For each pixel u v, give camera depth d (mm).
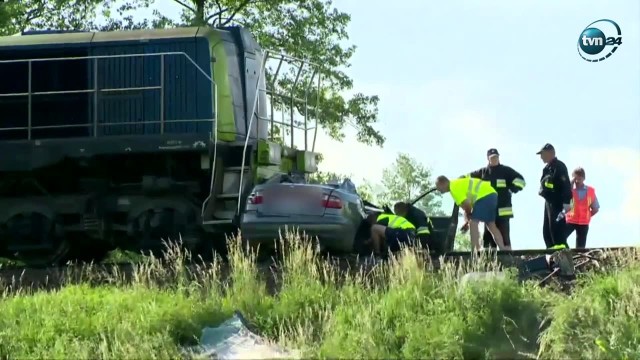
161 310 46000
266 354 43156
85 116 68938
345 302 48031
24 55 69562
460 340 43906
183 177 66375
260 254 63188
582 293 48656
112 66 69000
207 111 67875
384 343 43562
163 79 67125
